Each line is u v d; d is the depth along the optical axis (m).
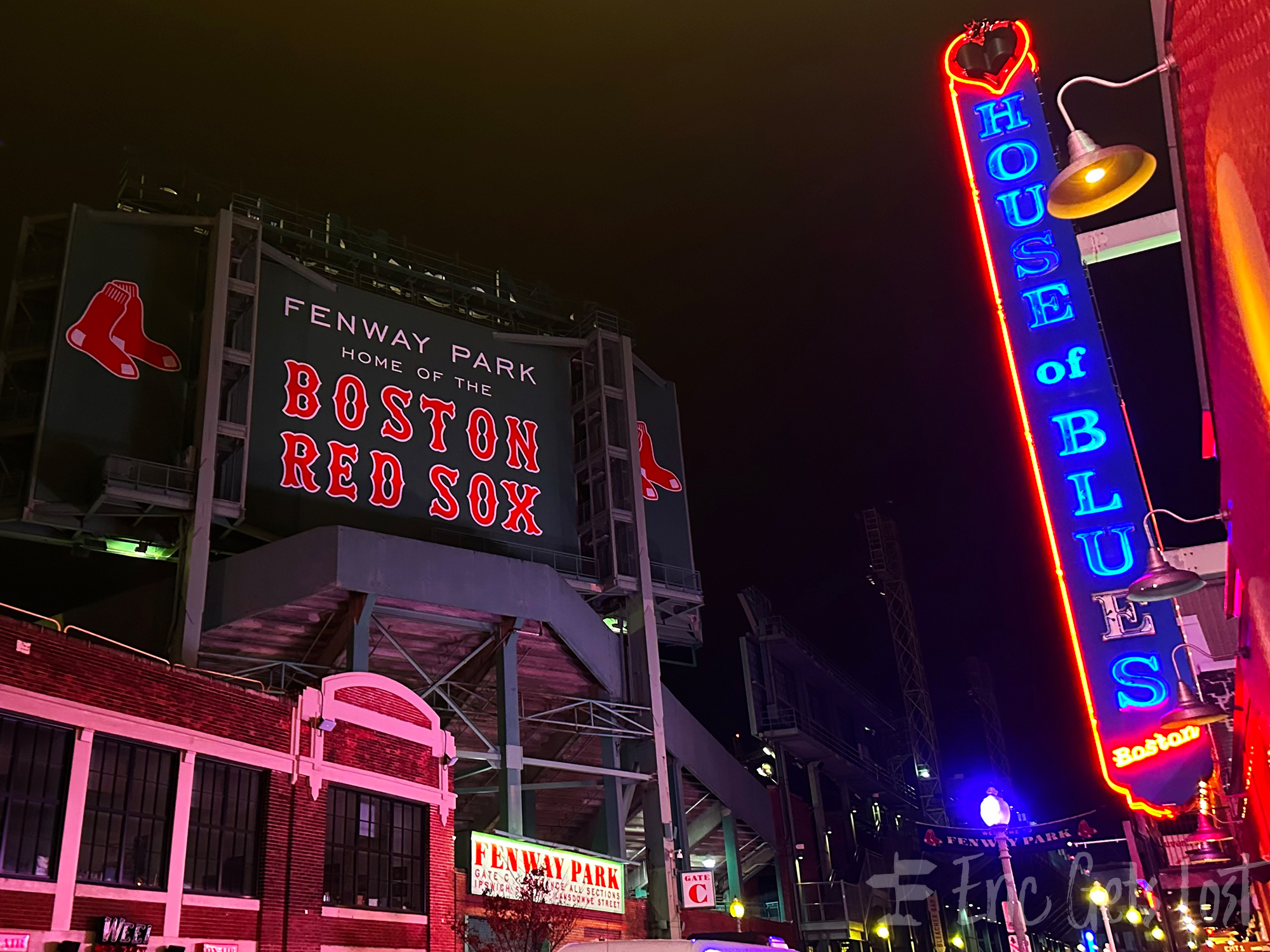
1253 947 35.47
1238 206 7.61
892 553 117.06
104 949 17.88
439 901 26.44
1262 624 15.62
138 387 41.97
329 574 38.81
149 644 40.28
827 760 76.69
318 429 45.72
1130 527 27.53
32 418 40.31
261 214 48.78
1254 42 5.86
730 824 60.47
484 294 55.38
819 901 65.94
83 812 18.31
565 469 53.19
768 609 74.06
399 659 45.06
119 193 47.28
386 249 53.53
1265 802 27.45
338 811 24.31
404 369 49.50
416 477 47.75
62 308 41.34
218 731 21.41
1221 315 9.91
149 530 41.81
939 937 83.81
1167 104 10.18
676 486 57.69
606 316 58.28
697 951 13.03
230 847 21.38
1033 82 31.02
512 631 43.28
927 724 108.19
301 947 22.02
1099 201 11.17
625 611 52.38
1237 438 11.65
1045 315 29.27
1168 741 26.36
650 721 48.94
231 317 44.53
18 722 17.73
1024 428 29.03
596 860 38.28
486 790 42.38
